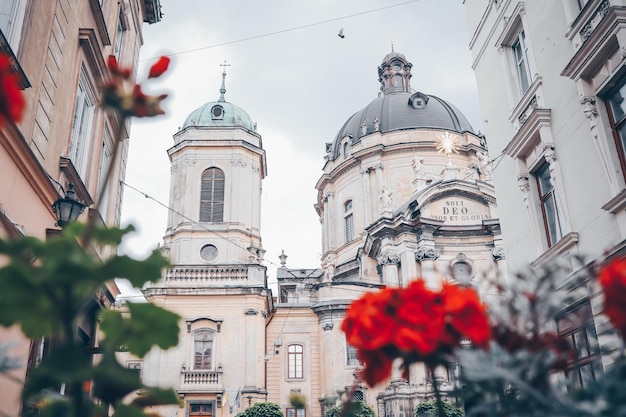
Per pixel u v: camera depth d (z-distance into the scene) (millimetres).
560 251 11734
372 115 48938
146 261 2438
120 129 2623
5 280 2232
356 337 2840
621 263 2801
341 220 47219
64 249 2324
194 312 33062
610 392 2289
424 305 2740
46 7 10453
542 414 2309
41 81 10188
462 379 2920
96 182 13758
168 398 2746
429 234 34094
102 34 14164
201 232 35625
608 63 10375
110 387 2559
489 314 2920
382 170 44781
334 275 45281
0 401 7621
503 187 14742
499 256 33375
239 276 34125
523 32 14172
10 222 7812
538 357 2520
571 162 11609
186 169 37469
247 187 37469
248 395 31047
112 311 2691
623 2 10031
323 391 33719
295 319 36000
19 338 8234
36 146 10008
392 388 31125
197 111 40719
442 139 43938
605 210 10258
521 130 13102
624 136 10188
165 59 2615
